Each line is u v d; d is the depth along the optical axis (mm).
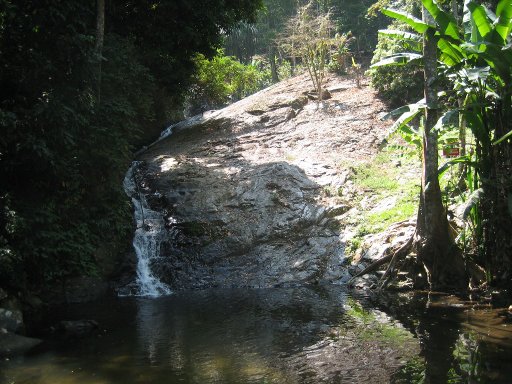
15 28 8062
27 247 7547
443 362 5039
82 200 9383
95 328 6871
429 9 7582
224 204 11453
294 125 16438
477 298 7602
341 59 21781
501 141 7562
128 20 13141
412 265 8406
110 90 10180
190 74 16281
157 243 10852
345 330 6324
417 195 11000
